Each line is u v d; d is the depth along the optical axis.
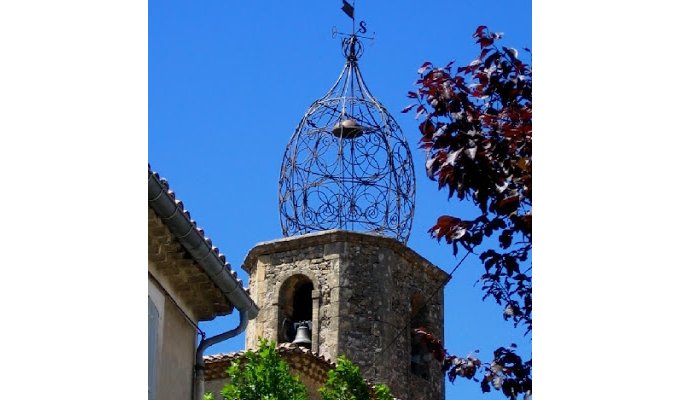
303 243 39.66
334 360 38.34
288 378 26.56
